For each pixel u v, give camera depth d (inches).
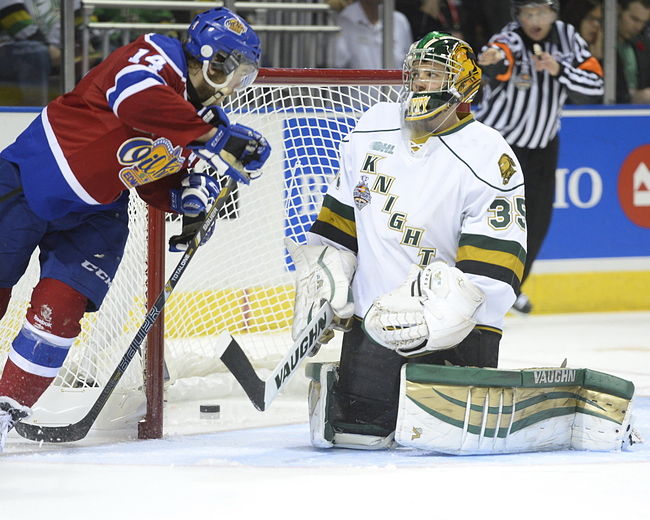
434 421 406.3
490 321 424.5
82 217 422.0
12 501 344.8
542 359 727.7
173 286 434.6
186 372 588.4
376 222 432.1
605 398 423.5
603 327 878.4
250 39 409.4
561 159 942.4
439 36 426.3
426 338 405.7
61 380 524.1
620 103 968.9
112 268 430.3
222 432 485.7
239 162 400.5
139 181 409.1
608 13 942.4
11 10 824.9
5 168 411.2
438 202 424.2
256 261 642.8
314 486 359.6
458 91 423.8
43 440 446.0
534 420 418.3
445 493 348.8
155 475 380.2
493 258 413.7
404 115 428.8
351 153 446.0
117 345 541.0
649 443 445.1
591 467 389.1
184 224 445.4
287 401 575.5
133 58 395.9
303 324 431.8
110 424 471.2
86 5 832.9
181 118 389.7
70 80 837.8
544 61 851.4
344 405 434.0
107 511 330.3
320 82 492.4
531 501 338.0
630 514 322.3
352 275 443.8
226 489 356.8
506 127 856.3
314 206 592.7
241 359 407.8
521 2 840.3
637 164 960.9
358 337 434.9
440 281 405.7
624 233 963.3
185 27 852.0
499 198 420.2
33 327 417.4
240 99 562.3
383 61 900.6
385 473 380.2
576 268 957.2
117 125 399.9
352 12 890.1
